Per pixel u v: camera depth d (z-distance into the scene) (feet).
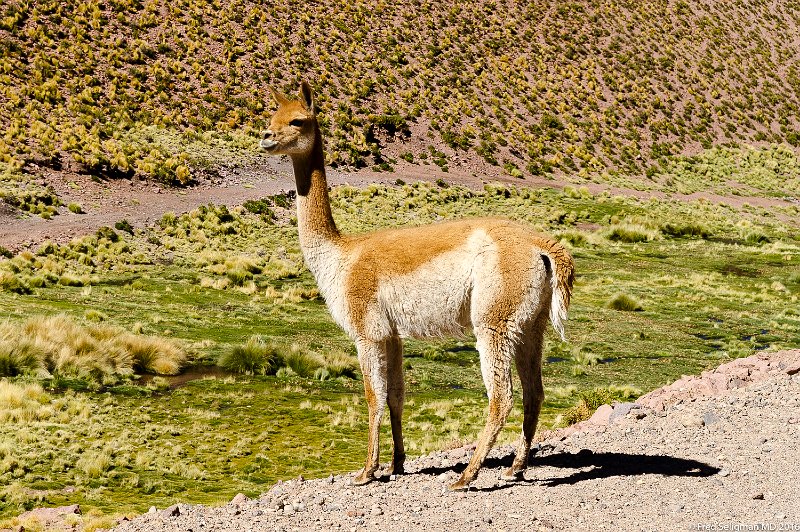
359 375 129.49
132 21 381.81
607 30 525.75
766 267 263.90
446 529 31.73
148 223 248.52
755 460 40.70
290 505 37.96
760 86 526.16
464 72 444.96
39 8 360.48
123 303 172.86
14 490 67.92
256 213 276.82
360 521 33.81
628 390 116.06
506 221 39.37
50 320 126.41
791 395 52.42
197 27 394.32
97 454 80.23
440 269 38.27
